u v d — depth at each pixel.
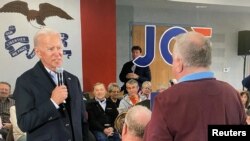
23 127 1.59
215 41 7.55
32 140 1.62
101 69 5.32
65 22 4.95
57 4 4.88
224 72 7.69
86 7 5.13
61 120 1.67
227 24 7.64
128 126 1.30
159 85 6.92
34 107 1.62
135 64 5.83
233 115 1.15
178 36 1.20
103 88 4.36
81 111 1.82
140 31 6.79
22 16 4.65
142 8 6.80
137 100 4.44
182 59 1.15
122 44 6.66
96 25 5.24
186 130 1.07
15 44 4.62
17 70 4.64
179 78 1.18
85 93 4.94
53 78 1.73
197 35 1.16
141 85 5.11
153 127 1.10
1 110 4.20
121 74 5.77
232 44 7.73
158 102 1.14
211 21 7.48
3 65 4.56
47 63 1.70
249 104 4.15
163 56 6.26
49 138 1.62
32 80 1.66
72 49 5.02
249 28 7.81
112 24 5.39
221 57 7.63
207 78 1.14
